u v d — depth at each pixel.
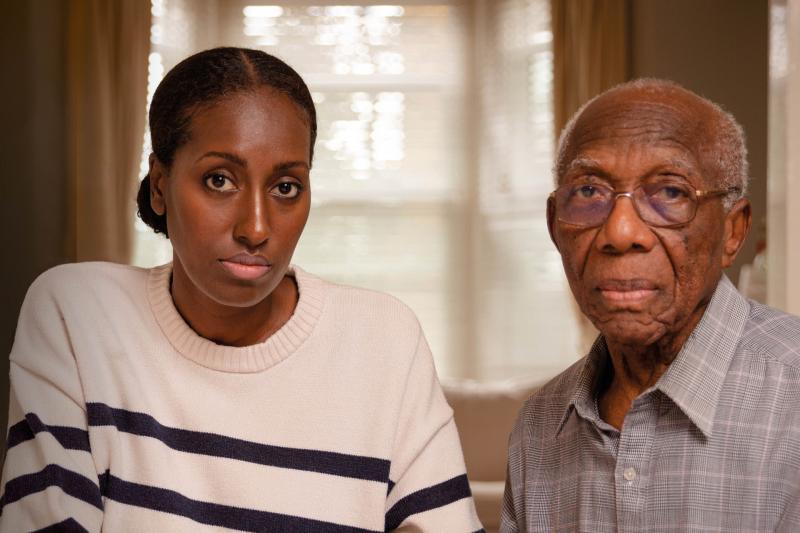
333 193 5.59
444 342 5.55
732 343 1.14
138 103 5.10
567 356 5.23
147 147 5.25
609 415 1.25
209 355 1.20
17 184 4.81
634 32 5.04
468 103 5.55
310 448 1.21
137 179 5.11
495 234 5.46
